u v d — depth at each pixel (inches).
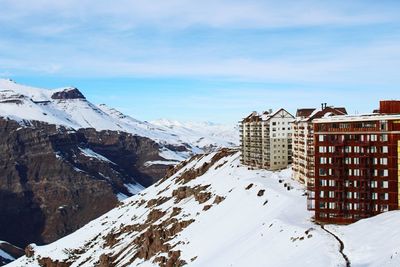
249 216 5989.2
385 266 3073.3
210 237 6028.5
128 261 7593.5
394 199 4783.5
